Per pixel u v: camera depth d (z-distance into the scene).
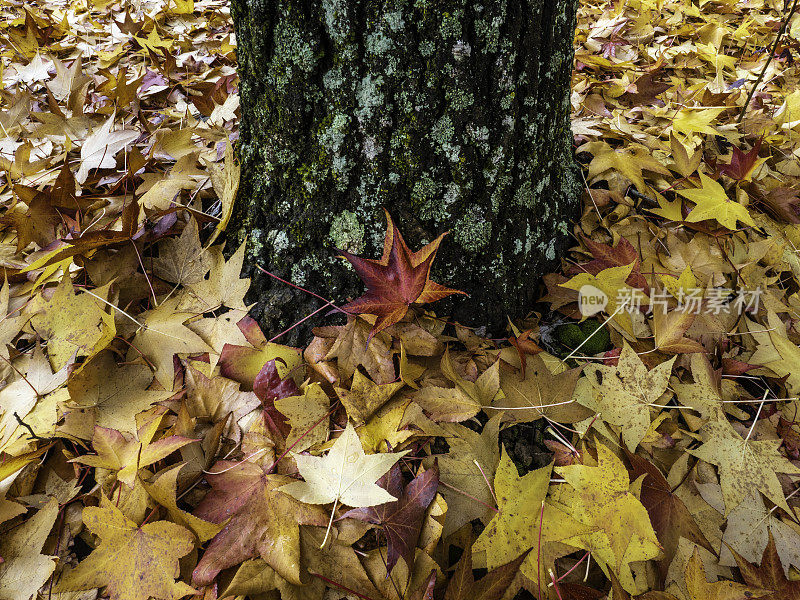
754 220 0.83
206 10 1.48
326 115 0.62
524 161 0.66
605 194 0.79
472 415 0.58
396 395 0.60
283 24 0.59
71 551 0.54
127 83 1.11
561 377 0.62
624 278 0.65
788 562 0.56
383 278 0.59
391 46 0.58
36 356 0.60
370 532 0.54
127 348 0.63
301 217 0.66
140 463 0.53
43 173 0.86
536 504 0.55
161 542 0.52
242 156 0.69
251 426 0.59
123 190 0.79
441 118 0.61
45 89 1.13
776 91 1.12
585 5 1.51
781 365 0.67
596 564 0.55
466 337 0.66
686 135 0.92
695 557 0.52
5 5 1.45
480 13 0.58
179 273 0.69
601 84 1.08
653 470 0.57
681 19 1.35
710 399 0.63
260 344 0.64
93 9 1.46
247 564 0.51
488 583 0.51
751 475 0.59
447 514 0.55
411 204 0.64
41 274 0.66
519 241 0.68
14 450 0.56
